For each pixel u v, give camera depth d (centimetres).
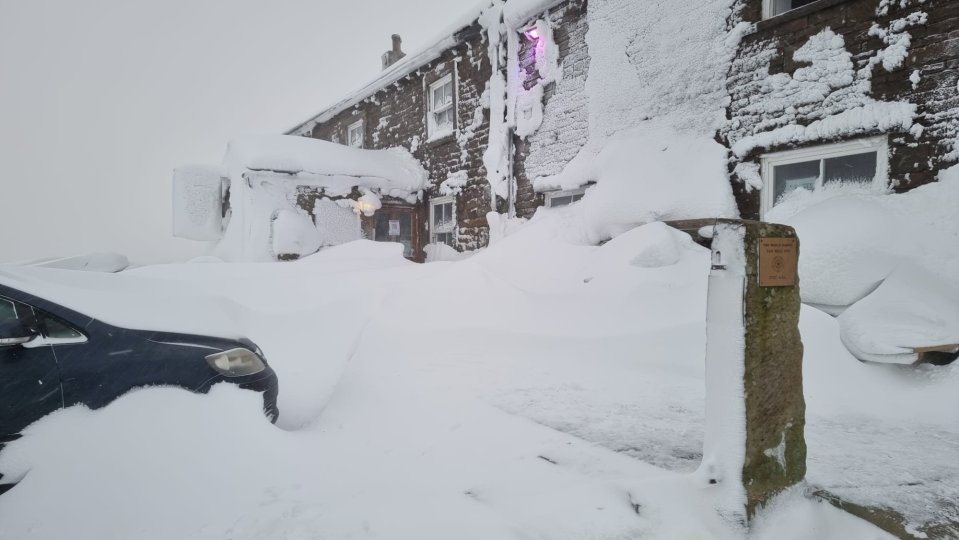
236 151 1049
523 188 934
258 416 271
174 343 264
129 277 416
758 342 209
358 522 211
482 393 399
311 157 1067
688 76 669
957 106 449
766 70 589
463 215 1088
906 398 355
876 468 268
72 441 224
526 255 697
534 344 495
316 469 259
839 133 517
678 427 329
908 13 477
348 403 374
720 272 216
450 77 1123
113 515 207
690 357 426
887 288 410
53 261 691
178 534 202
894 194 476
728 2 626
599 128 786
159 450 234
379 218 1191
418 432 322
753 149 598
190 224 1136
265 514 216
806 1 607
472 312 571
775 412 216
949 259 405
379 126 1405
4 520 199
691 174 632
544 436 314
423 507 224
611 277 543
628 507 221
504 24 957
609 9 774
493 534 202
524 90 929
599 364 452
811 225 482
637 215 645
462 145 1089
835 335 408
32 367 230
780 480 217
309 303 494
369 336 541
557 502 228
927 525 215
